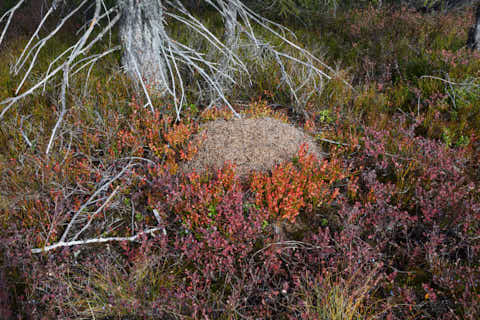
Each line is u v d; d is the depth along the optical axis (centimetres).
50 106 499
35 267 263
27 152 380
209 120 498
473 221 319
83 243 305
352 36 827
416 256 302
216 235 302
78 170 367
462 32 795
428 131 482
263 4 912
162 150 414
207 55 584
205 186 333
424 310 259
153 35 503
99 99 492
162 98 519
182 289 279
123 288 261
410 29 834
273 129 456
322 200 368
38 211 314
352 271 279
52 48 675
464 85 543
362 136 485
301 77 584
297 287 276
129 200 362
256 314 265
